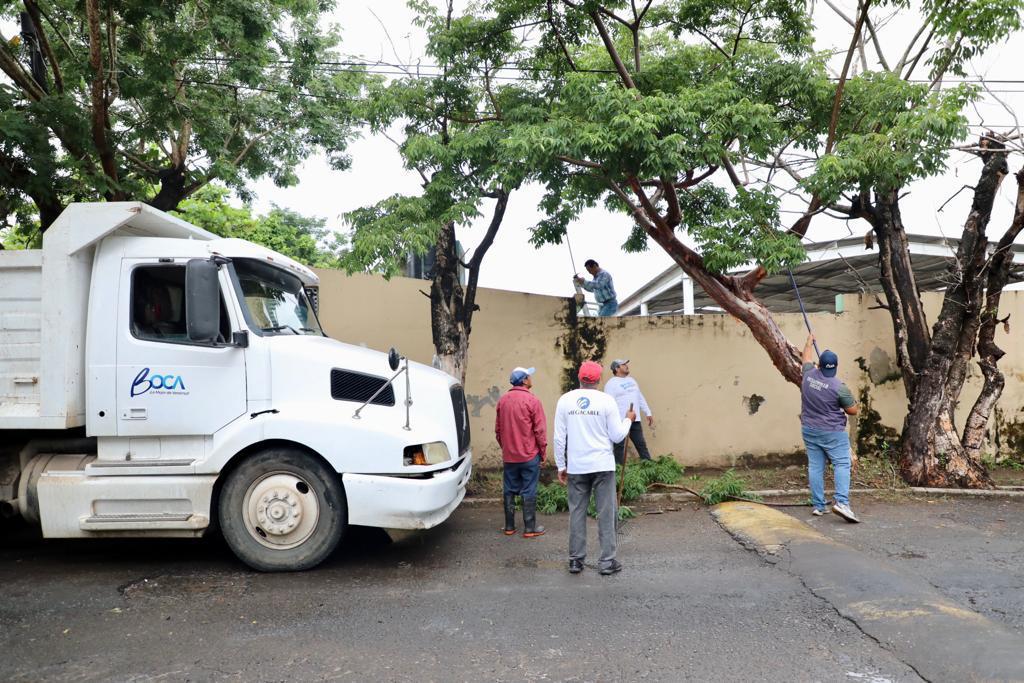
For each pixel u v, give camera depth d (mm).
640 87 9141
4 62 9227
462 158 8562
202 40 11188
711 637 4449
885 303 10484
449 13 9086
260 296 6422
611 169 7801
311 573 5918
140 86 10211
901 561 5996
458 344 9219
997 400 9742
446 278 9250
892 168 7383
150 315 6000
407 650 4332
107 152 9742
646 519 7750
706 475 10016
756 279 9164
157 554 6559
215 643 4477
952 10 7445
